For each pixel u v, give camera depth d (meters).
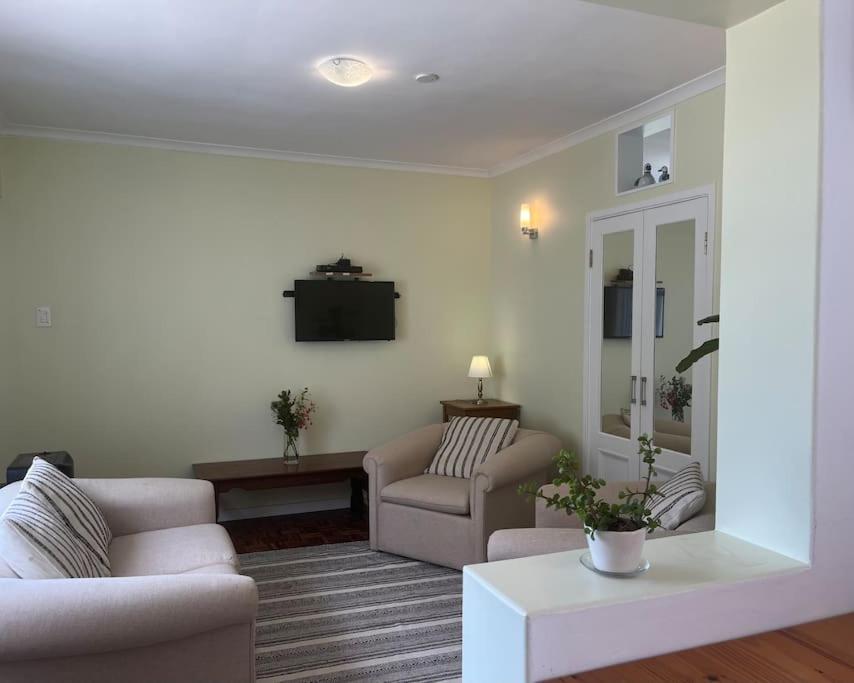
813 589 1.36
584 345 4.30
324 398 4.98
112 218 4.40
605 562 1.31
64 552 2.11
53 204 4.27
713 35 2.77
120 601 1.80
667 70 3.18
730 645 1.26
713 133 3.29
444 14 2.58
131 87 3.40
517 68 3.14
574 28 2.71
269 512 4.88
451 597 3.32
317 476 4.48
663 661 1.20
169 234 4.54
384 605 3.23
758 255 1.44
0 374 4.19
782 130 1.38
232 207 4.68
